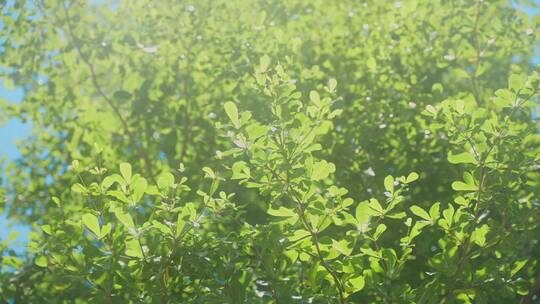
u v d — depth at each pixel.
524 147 1.55
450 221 1.35
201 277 1.37
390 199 1.31
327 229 1.62
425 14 1.94
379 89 1.89
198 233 1.34
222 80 1.97
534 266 1.65
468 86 1.97
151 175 1.89
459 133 1.34
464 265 1.37
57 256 1.32
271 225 1.32
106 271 1.30
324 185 1.66
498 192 1.35
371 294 1.57
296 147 1.29
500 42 1.87
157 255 1.31
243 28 1.95
